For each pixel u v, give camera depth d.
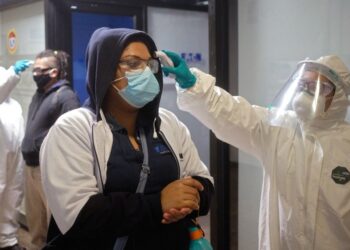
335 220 1.42
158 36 4.09
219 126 1.58
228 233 2.49
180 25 4.24
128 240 1.14
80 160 1.10
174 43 4.21
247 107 1.59
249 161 2.36
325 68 1.48
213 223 2.51
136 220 1.07
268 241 1.55
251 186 2.36
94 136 1.14
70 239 1.14
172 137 1.28
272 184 1.54
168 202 1.10
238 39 2.34
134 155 1.16
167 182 1.21
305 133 1.53
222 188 2.46
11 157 3.10
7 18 4.19
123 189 1.13
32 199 3.00
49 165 1.10
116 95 1.22
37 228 3.02
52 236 1.19
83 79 3.90
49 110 2.83
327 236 1.44
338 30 1.91
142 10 3.89
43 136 2.83
